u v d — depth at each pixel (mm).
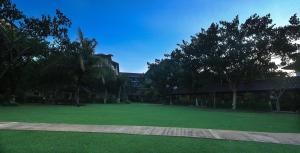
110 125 11609
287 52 30672
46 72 37438
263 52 31469
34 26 25312
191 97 51000
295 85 29328
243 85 36625
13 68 34656
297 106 29641
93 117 15953
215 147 7191
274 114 24328
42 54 35875
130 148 6863
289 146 7555
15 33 27359
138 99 74375
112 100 55250
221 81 37375
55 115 17000
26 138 7977
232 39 32688
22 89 41125
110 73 49812
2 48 29031
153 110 27172
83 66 36781
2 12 24062
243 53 31562
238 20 32719
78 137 8273
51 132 9188
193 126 11977
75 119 14289
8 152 6270
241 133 9898
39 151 6395
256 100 33969
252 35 32188
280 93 30453
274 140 8492
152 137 8523
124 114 19594
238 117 18938
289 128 11898
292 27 30078
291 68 32750
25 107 27594
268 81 33781
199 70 38750
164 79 55812
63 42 34531
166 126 11719
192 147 7117
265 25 31125
